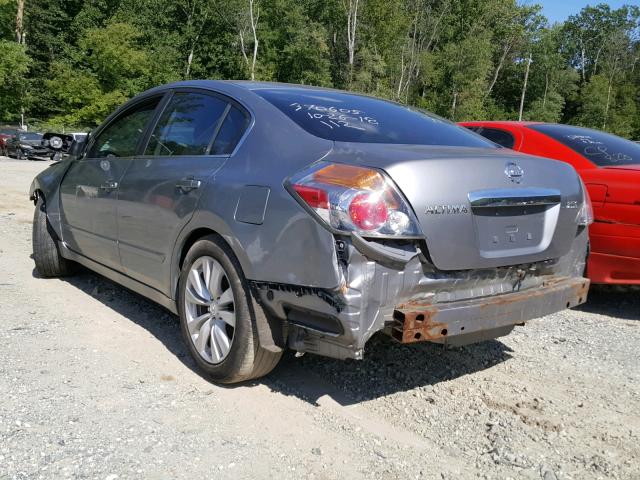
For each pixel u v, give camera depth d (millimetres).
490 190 2879
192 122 3740
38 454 2529
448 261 2732
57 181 5062
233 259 3074
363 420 3014
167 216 3541
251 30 53688
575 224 3408
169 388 3250
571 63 90562
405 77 56531
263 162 3047
